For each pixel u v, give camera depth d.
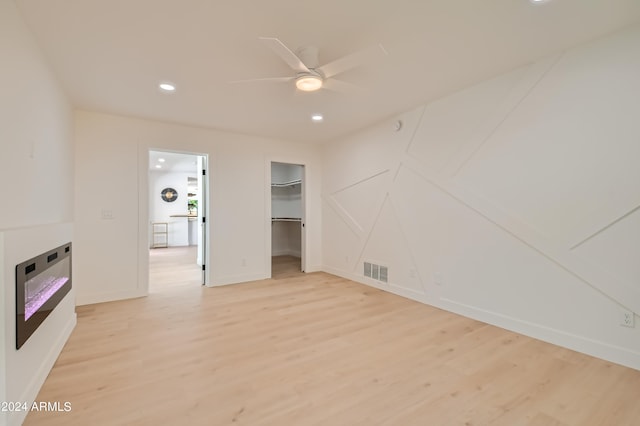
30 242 1.74
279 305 3.57
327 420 1.60
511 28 2.11
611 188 2.20
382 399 1.78
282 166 7.76
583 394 1.83
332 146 5.30
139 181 3.94
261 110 3.68
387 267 4.19
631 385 1.92
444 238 3.38
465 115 3.13
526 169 2.66
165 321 3.04
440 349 2.42
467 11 1.91
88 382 1.95
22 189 1.92
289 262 6.58
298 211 7.41
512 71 2.74
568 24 2.07
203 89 3.04
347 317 3.16
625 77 2.14
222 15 1.92
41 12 1.87
